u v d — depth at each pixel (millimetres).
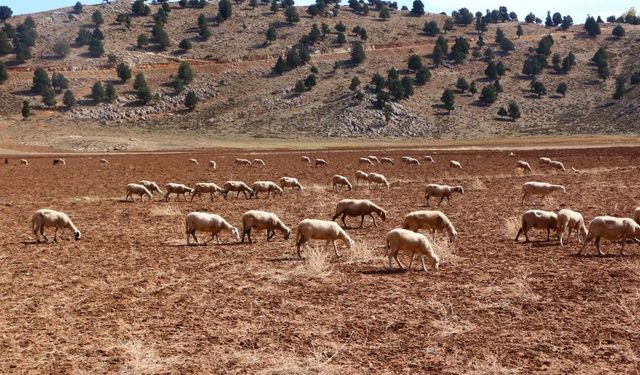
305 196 34812
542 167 54969
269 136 139000
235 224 24906
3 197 36750
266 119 157625
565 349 10516
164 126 154750
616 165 56094
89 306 13305
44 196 37375
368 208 23359
